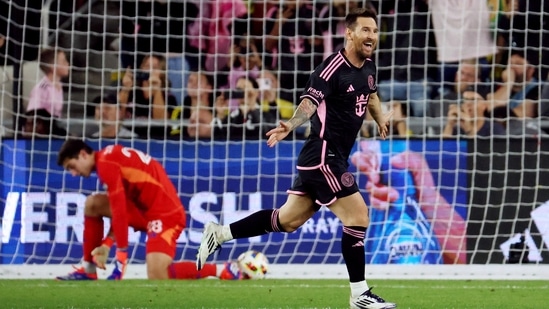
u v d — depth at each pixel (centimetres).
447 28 4406
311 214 2120
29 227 3581
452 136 3722
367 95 2027
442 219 3669
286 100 4359
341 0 4497
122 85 4347
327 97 1992
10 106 4147
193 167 3750
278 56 4300
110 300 2514
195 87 4353
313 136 2016
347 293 2750
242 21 4491
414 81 4444
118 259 3153
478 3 4381
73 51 4369
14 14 4291
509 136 3756
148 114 4291
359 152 3706
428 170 3697
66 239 3597
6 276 3350
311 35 4509
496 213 3681
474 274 3450
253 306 2380
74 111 4297
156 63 4366
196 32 4531
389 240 3659
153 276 3225
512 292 2806
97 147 3978
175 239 3278
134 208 3278
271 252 3631
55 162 3659
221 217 3709
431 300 2552
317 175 2006
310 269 3519
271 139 1897
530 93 4319
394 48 4169
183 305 2400
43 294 2666
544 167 3722
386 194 3684
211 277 3350
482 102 4231
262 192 3728
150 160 3266
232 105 4259
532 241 3669
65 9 4422
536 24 4431
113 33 4456
